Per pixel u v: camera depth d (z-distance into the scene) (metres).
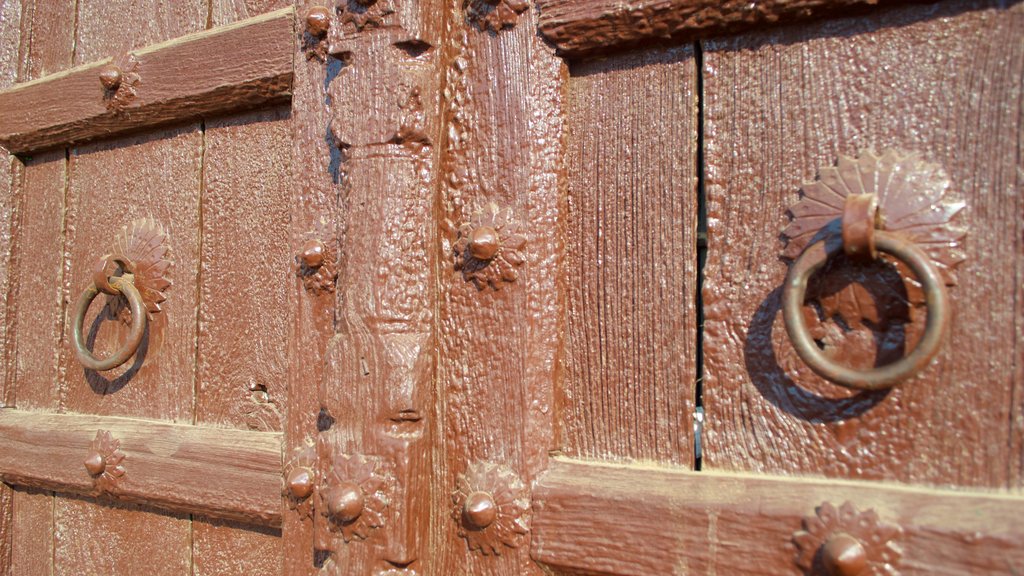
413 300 0.80
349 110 0.82
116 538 1.05
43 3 1.14
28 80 1.14
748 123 0.74
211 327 0.98
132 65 1.02
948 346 0.68
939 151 0.69
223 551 0.97
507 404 0.78
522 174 0.79
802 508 0.69
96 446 1.02
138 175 1.05
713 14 0.74
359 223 0.81
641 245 0.78
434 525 0.81
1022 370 0.66
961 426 0.67
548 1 0.79
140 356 1.03
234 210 0.98
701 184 0.76
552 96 0.80
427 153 0.81
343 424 0.80
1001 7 0.68
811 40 0.73
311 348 0.86
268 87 0.93
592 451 0.78
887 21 0.71
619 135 0.79
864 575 0.66
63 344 1.10
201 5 1.01
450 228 0.82
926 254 0.67
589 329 0.79
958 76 0.69
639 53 0.79
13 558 1.13
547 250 0.79
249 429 0.95
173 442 0.97
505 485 0.78
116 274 1.04
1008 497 0.65
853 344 0.69
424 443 0.80
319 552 0.84
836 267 0.70
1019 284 0.66
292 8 0.92
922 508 0.66
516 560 0.77
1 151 1.14
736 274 0.74
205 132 1.01
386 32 0.81
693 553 0.71
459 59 0.82
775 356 0.72
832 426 0.70
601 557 0.74
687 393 0.75
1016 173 0.67
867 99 0.71
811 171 0.72
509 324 0.79
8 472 1.10
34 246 1.13
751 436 0.73
